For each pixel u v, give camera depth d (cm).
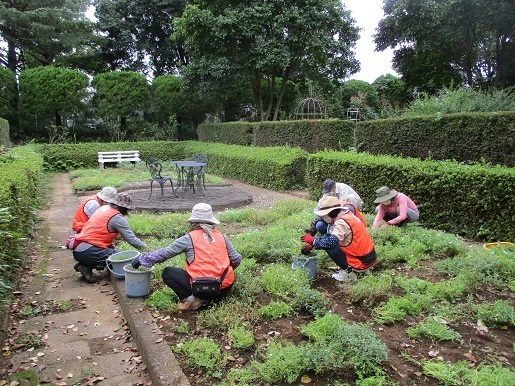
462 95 1127
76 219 564
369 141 1081
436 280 440
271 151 1380
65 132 2180
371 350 282
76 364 331
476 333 329
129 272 411
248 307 369
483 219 645
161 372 282
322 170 994
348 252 434
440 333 319
